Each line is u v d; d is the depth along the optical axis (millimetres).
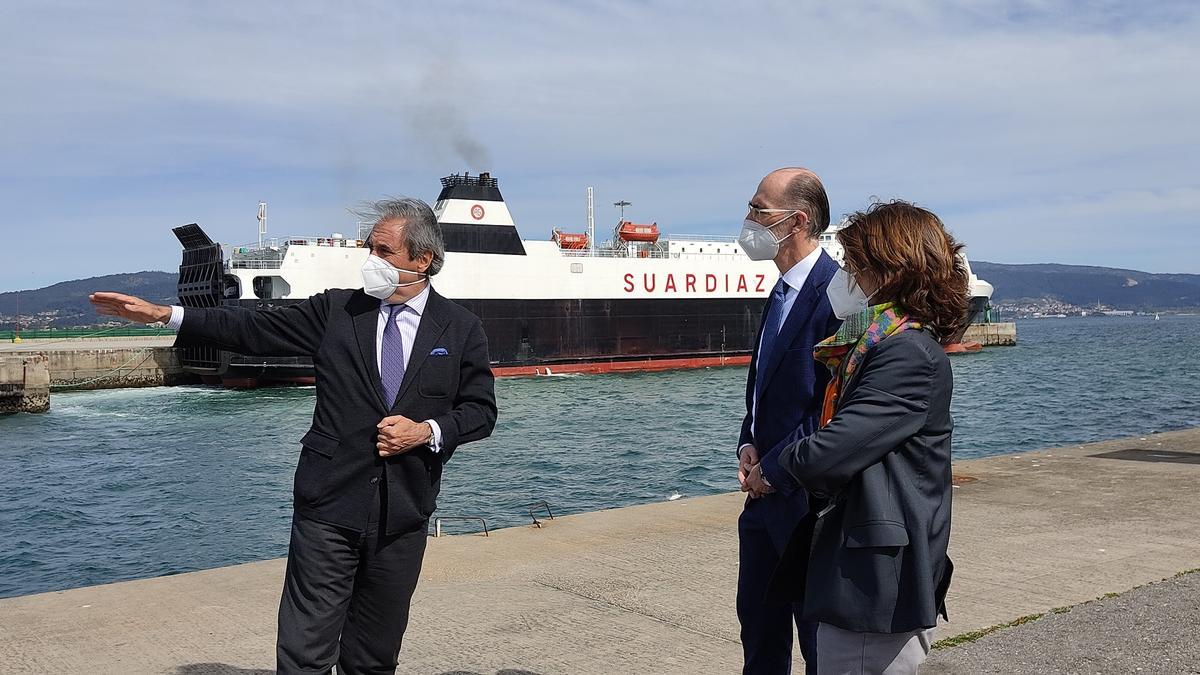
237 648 5160
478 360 3936
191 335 3777
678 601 5918
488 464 22750
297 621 3656
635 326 51031
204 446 27000
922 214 2990
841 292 3268
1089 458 11430
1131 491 9188
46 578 13656
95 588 6535
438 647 5094
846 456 2791
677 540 7785
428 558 7414
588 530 8320
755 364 3996
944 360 2904
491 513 17031
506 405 36156
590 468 22062
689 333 52625
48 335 76875
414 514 3756
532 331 48250
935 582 2918
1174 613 5004
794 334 3746
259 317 3834
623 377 47750
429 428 3699
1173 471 10258
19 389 35906
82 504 19000
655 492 19047
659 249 55156
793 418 3717
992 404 35844
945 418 2922
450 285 46156
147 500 19344
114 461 24500
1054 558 6613
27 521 17469
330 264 43812
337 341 3760
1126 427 28672
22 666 4871
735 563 6898
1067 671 4211
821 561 2965
